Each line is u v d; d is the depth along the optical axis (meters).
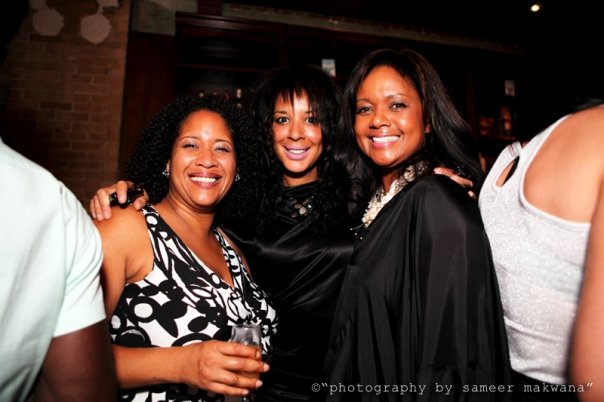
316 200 1.58
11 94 3.09
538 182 0.74
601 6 0.70
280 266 1.47
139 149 1.30
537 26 0.80
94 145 3.16
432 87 1.31
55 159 3.11
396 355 1.03
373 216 1.38
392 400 1.01
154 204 1.22
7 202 0.50
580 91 0.73
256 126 1.64
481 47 4.34
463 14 3.90
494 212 0.87
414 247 1.03
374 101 1.30
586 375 0.56
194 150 1.23
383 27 4.09
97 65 3.24
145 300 1.02
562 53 0.74
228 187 1.30
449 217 0.97
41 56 3.18
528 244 0.76
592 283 0.57
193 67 3.49
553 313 0.75
